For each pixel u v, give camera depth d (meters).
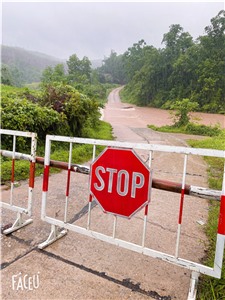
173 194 3.95
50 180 4.30
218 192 1.75
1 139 5.00
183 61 47.94
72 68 69.31
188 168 5.82
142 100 55.53
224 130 16.09
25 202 3.28
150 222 2.96
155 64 53.94
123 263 2.16
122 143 1.99
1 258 2.16
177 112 19.84
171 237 2.63
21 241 2.43
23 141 5.33
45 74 46.72
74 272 2.03
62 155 5.71
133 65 73.75
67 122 7.45
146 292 1.85
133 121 26.27
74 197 3.58
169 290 1.88
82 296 1.79
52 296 1.78
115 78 108.56
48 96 7.55
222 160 6.54
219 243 1.70
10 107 5.59
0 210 3.04
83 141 2.21
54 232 2.42
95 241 2.48
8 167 4.38
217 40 46.41
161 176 5.09
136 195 1.97
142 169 1.93
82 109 8.23
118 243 2.07
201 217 3.16
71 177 4.53
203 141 10.79
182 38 54.16
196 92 45.19
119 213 2.04
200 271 1.76
